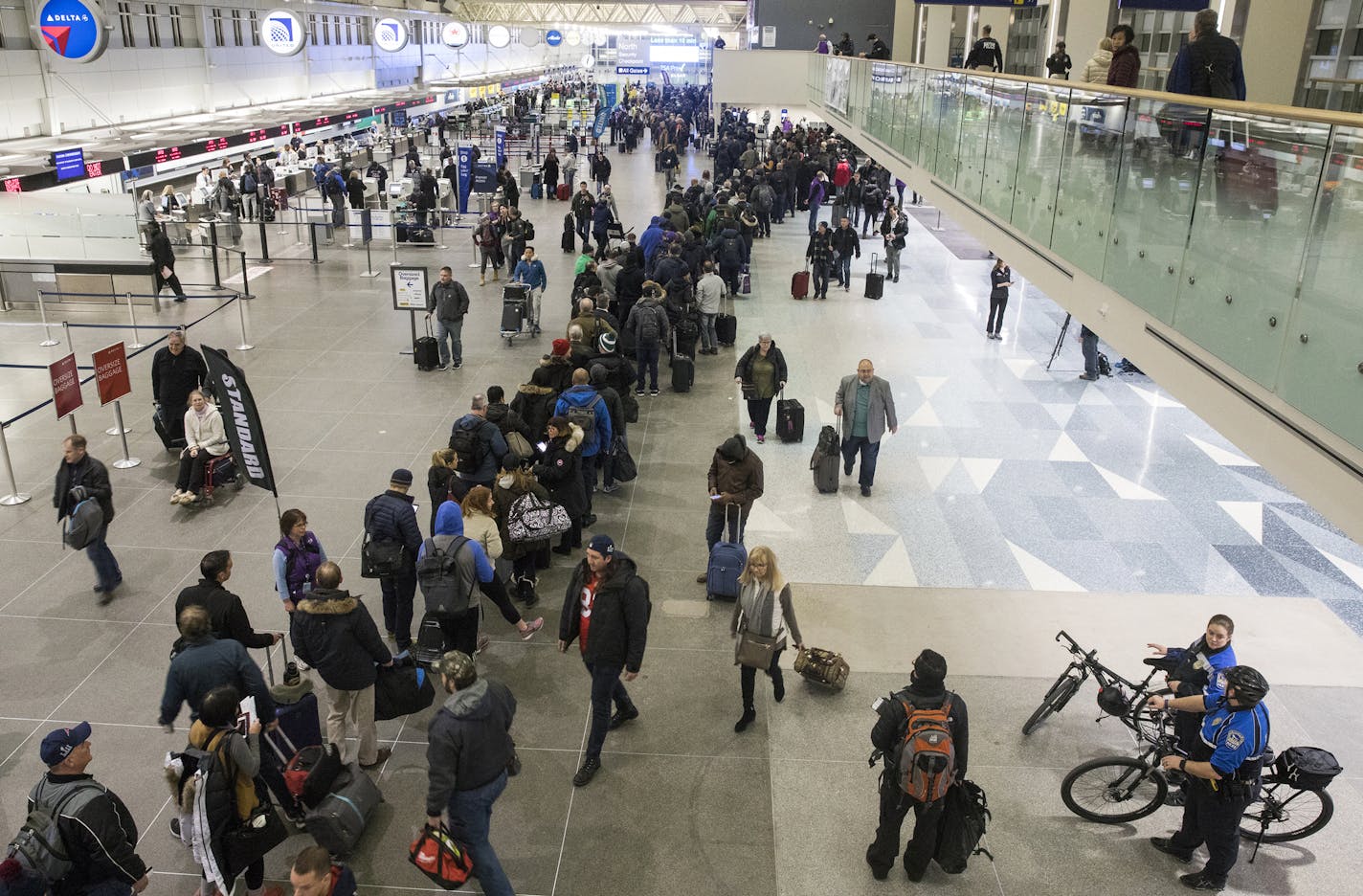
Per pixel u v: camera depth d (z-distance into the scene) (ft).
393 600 24.38
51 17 58.85
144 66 101.91
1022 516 33.24
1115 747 21.77
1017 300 62.23
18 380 42.52
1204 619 27.22
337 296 57.67
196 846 15.56
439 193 87.25
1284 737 22.27
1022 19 75.31
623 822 19.24
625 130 137.49
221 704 15.67
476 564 21.93
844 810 19.75
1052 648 25.64
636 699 23.02
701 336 50.31
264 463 24.75
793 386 45.37
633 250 49.70
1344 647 25.98
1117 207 22.65
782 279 67.51
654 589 27.68
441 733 15.61
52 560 27.91
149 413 38.96
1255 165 16.46
